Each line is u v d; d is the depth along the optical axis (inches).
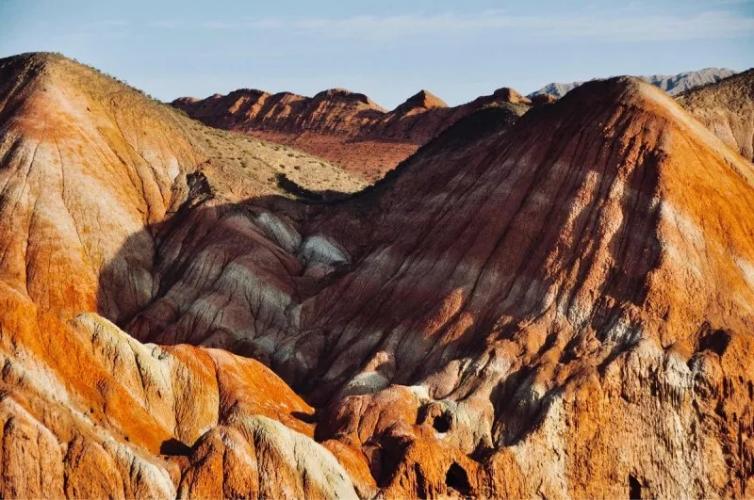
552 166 4077.3
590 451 3400.6
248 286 4328.3
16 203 4429.1
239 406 3459.6
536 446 3351.4
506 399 3526.1
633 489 3408.0
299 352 4033.0
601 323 3676.2
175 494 3004.4
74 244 4382.4
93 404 3221.0
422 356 3791.8
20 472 2910.9
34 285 4215.1
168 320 4247.0
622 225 3868.1
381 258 4298.7
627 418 3454.7
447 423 3427.7
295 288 4392.2
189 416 3459.6
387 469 3250.5
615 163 3993.6
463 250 4033.0
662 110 4124.0
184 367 3540.8
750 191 4116.6
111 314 4318.4
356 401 3489.2
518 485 3289.9
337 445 3267.7
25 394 3046.3
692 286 3730.3
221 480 3053.6
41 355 3221.0
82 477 2955.2
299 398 3772.1
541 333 3681.1
